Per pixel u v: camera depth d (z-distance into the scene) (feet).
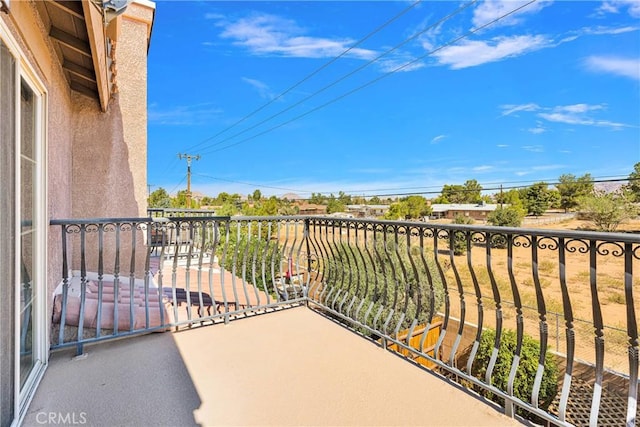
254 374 6.70
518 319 5.73
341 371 6.88
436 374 6.81
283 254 11.68
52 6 6.52
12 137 4.83
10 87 4.74
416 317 7.67
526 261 49.57
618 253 4.37
